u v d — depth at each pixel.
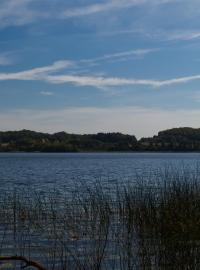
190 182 18.30
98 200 19.23
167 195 15.55
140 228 13.49
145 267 10.33
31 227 16.39
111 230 14.80
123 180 42.28
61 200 24.36
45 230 15.57
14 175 56.91
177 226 10.23
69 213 17.62
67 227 15.70
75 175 55.62
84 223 16.22
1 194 29.56
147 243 11.60
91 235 14.23
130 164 91.19
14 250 13.26
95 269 10.55
